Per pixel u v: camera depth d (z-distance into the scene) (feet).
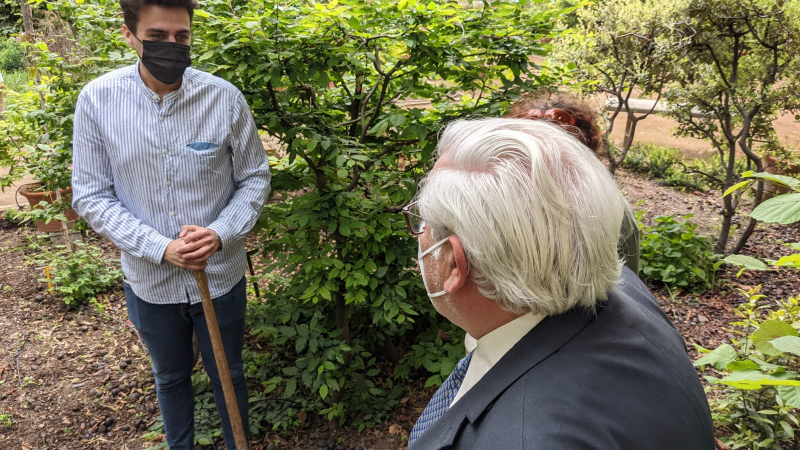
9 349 10.62
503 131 2.39
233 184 6.56
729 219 14.82
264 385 9.45
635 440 2.09
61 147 9.05
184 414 6.93
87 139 5.68
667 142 26.40
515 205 2.19
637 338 2.40
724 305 12.79
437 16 6.35
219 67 6.35
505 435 2.13
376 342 10.36
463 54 7.23
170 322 6.31
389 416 9.10
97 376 9.93
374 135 8.26
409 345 10.93
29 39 9.66
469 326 2.62
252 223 6.31
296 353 10.23
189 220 5.97
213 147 5.90
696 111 16.52
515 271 2.23
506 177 2.23
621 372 2.23
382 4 6.22
